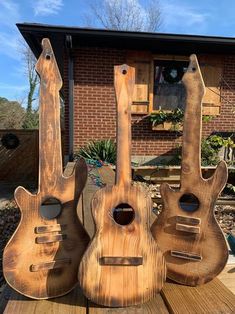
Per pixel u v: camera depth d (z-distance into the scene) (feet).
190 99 3.97
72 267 3.83
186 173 3.97
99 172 15.39
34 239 3.72
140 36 22.31
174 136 26.04
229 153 25.09
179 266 4.04
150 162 25.94
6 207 21.08
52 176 3.79
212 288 3.98
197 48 24.97
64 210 3.83
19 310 3.56
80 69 24.70
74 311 3.56
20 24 20.88
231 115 26.68
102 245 3.64
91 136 25.25
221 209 17.97
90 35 21.99
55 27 21.13
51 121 3.81
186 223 3.97
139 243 3.69
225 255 3.88
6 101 76.07
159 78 26.13
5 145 32.17
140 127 25.70
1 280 10.14
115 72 3.75
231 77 26.37
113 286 3.64
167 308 3.64
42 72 3.81
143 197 3.73
